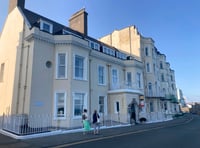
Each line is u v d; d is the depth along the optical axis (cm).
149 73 3062
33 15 1917
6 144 915
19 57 1639
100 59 2155
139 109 2250
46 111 1509
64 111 1560
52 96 1581
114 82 2312
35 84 1473
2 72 1972
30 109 1409
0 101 1864
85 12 2541
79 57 1761
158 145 883
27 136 1067
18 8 1862
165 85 4031
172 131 1424
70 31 2127
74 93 1634
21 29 1727
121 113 2028
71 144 917
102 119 1984
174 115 3859
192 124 2062
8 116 1317
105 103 2103
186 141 987
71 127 1527
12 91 1639
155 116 2658
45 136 1142
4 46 2031
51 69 1617
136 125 1877
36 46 1531
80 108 1689
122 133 1299
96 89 2014
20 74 1594
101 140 1029
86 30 2500
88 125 1270
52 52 1647
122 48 3212
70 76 1614
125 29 3247
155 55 3422
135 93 2206
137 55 2997
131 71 2502
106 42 3525
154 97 2936
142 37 3189
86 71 1791
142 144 909
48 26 1764
